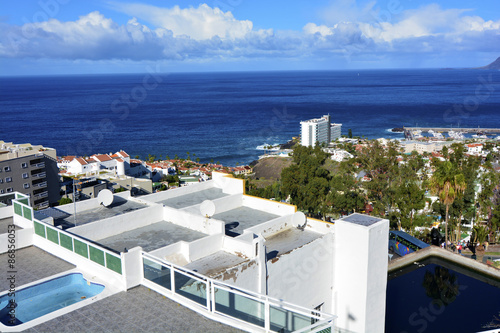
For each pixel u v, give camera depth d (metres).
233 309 14.91
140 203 27.48
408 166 57.81
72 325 11.72
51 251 17.75
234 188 31.64
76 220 24.19
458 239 47.88
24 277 15.47
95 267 15.27
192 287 14.27
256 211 27.98
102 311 12.48
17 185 71.69
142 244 20.77
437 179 40.22
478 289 32.47
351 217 21.81
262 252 18.00
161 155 169.25
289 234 24.02
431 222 48.66
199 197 30.94
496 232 49.16
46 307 14.17
